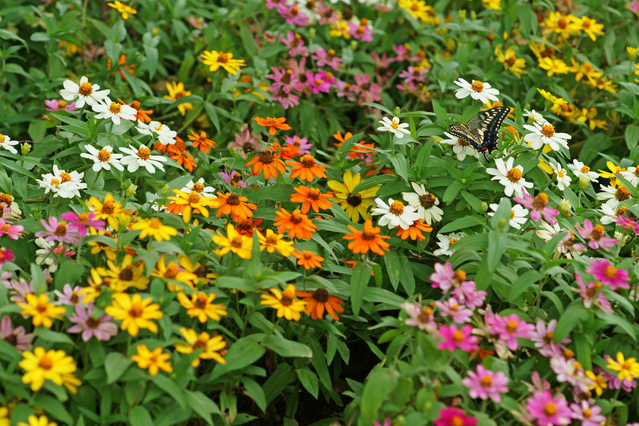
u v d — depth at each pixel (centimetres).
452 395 262
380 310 344
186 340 277
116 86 546
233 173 427
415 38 650
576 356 292
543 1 570
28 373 238
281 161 379
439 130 398
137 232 284
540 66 552
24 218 368
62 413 246
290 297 286
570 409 270
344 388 367
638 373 279
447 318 293
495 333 285
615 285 289
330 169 434
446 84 536
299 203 377
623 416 284
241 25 580
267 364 335
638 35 632
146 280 287
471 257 316
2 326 259
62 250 311
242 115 541
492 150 363
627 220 352
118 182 389
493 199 373
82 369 279
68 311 265
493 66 558
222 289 308
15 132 510
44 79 528
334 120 584
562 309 292
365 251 318
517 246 297
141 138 421
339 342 334
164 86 592
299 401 362
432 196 361
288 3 602
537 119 398
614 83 566
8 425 239
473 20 626
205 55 471
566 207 346
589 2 618
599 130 564
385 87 625
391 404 262
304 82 559
